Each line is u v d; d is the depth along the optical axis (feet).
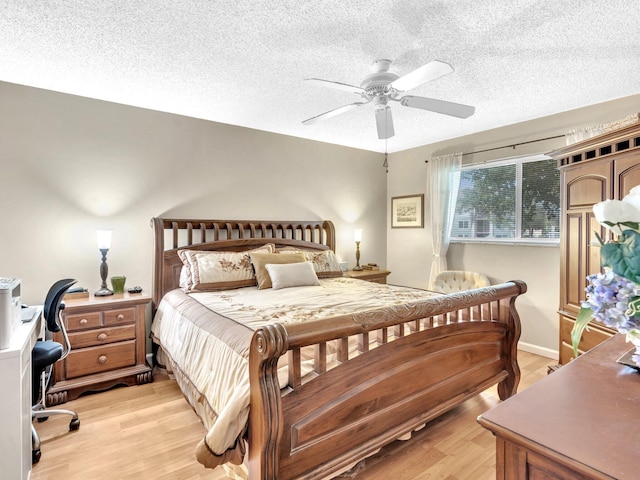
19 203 9.03
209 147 11.86
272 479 4.29
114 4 5.69
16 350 5.08
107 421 7.46
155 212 10.94
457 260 13.84
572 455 2.15
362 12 5.88
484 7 5.73
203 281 9.85
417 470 5.96
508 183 12.34
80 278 9.84
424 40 6.73
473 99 9.75
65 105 9.53
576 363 3.53
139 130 10.61
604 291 2.58
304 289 9.95
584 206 8.32
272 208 13.34
